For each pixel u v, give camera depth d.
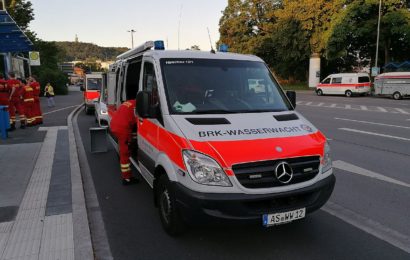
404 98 28.95
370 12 34.59
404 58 40.28
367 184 6.24
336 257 3.84
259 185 3.57
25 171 6.89
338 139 10.49
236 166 3.51
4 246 3.93
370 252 3.94
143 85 5.31
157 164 4.30
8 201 5.27
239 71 5.09
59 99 34.00
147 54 5.30
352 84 32.53
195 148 3.64
